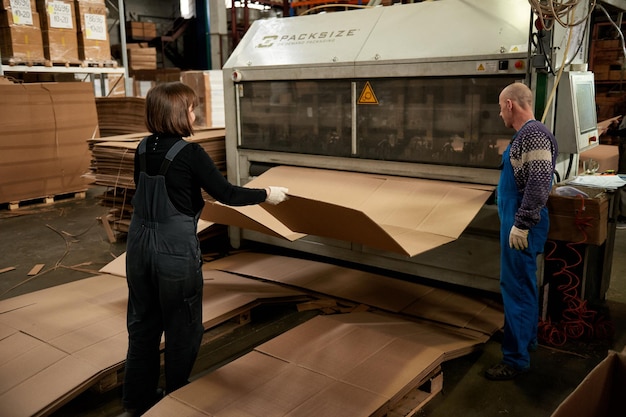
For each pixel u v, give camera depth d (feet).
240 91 14.83
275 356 9.14
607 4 13.15
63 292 12.28
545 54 10.05
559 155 11.71
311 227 10.24
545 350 10.54
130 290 8.09
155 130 7.79
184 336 7.99
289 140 14.21
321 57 13.08
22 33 23.71
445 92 11.51
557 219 10.22
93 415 8.73
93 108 23.62
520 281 9.25
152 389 8.27
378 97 12.39
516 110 9.09
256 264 14.46
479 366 10.04
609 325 11.37
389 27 12.60
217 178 7.75
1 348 9.65
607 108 23.58
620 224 18.85
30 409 7.95
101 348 9.56
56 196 24.11
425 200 11.27
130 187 16.08
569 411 4.69
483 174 11.36
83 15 25.48
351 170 13.28
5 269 15.21
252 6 44.78
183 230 7.68
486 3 11.45
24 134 21.57
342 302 12.35
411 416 8.52
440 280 12.46
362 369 8.68
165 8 49.75
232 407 7.79
